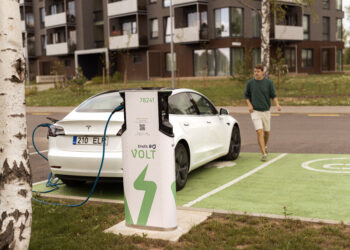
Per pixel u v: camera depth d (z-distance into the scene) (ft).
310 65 146.61
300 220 15.57
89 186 23.11
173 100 22.34
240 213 16.75
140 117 14.80
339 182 21.68
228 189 21.02
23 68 11.55
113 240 14.37
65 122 20.48
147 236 14.58
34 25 184.24
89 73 163.73
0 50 11.25
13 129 11.34
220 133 26.12
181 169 21.26
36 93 113.80
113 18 149.28
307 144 33.99
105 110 21.02
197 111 24.35
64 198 20.24
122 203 19.02
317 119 49.42
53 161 20.62
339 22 155.74
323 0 148.05
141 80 144.56
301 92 80.12
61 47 164.96
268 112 28.14
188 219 16.14
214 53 123.75
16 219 11.39
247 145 34.83
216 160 28.66
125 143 15.10
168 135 14.69
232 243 13.74
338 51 156.15
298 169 25.07
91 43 163.73
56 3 170.09
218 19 121.70
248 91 28.37
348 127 42.06
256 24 125.70
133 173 15.10
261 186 21.40
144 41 140.97
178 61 133.90
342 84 95.04
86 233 15.24
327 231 14.43
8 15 11.24
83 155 19.90
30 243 14.37
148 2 139.95
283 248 13.00
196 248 13.46
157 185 14.82
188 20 128.26
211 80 115.85
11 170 11.34
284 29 127.54
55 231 15.51
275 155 29.96
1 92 11.27
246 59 86.94
